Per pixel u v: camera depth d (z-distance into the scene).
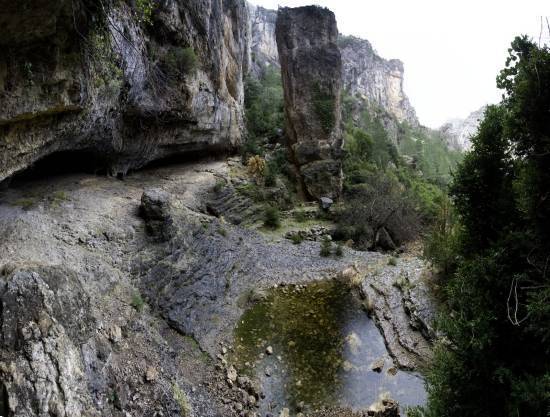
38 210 12.41
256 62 62.53
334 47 32.09
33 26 7.31
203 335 12.72
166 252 13.59
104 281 10.58
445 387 7.24
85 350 7.41
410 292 15.59
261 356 12.55
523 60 6.30
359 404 10.88
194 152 25.97
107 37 10.49
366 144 41.88
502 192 7.38
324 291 17.64
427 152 81.31
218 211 21.97
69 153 15.45
